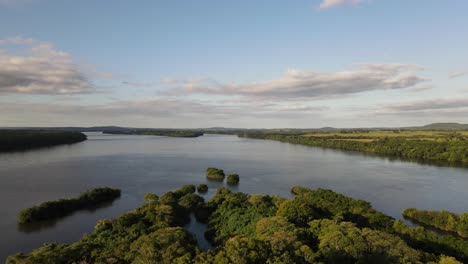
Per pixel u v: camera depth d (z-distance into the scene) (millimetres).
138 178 118938
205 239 56344
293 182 111500
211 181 114750
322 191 76875
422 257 37781
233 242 38250
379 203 83438
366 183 108562
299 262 35875
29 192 93938
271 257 35125
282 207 58094
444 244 47000
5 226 65875
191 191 92375
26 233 62219
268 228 46844
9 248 55312
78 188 100062
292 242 39438
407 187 101875
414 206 80812
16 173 124188
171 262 35562
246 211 63188
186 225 63656
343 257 37844
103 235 52062
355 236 40781
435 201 85438
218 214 66125
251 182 112250
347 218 59469
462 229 59906
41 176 118812
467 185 104938
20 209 77062
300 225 51156
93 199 83500
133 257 38594
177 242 39344
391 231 53375
